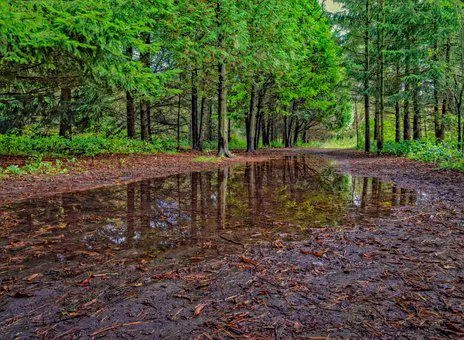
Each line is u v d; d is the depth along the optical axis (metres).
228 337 2.01
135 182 8.38
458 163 10.38
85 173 9.25
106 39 8.98
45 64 10.28
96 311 2.32
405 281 2.79
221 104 17.58
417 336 2.02
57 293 2.59
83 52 9.15
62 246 3.67
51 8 7.81
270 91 26.78
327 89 28.44
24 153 12.21
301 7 23.73
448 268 3.04
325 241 3.87
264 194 6.98
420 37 17.75
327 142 55.56
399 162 13.78
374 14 20.00
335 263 3.20
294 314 2.28
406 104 19.14
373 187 7.88
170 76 13.93
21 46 8.41
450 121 16.88
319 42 26.84
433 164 11.93
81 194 6.62
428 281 2.78
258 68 19.66
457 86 15.40
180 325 2.14
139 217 4.95
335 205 5.89
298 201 6.25
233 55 17.39
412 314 2.27
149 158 13.92
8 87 12.51
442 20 16.30
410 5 17.05
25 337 2.01
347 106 39.59
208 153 19.22
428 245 3.68
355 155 20.27
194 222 4.71
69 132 16.30
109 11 8.74
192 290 2.64
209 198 6.50
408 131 19.86
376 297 2.51
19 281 2.80
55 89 13.50
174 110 29.19
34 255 3.39
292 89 26.31
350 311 2.32
